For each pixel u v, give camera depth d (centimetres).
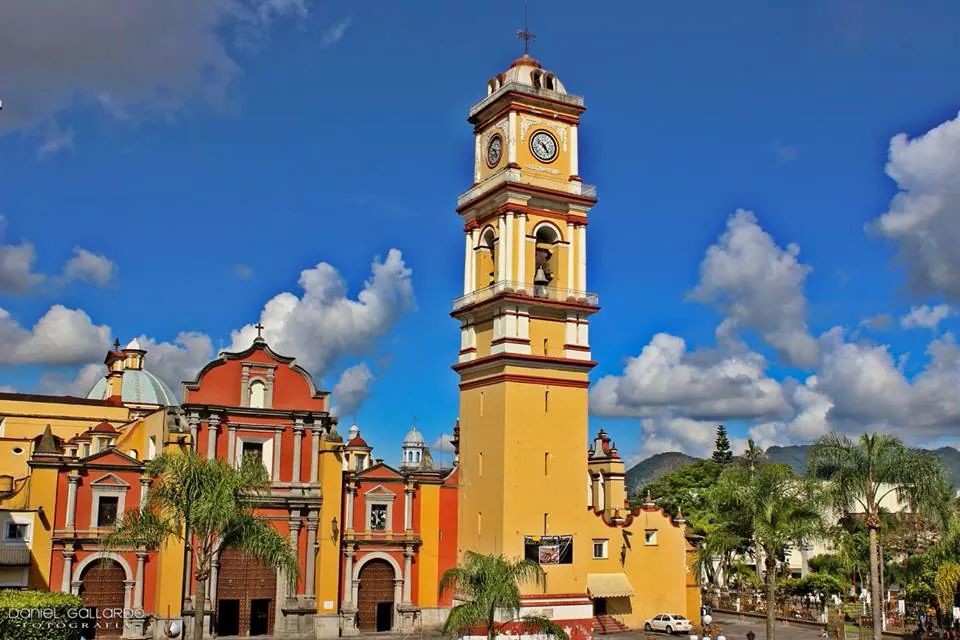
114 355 9081
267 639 6106
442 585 4791
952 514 6475
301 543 6378
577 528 6400
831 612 7662
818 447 5328
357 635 6397
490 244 6900
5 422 8131
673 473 11281
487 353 6612
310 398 6594
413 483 6769
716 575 9412
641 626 6975
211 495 4250
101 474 6000
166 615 5903
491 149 6900
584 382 6600
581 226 6775
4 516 5684
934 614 6962
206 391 6328
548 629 4753
